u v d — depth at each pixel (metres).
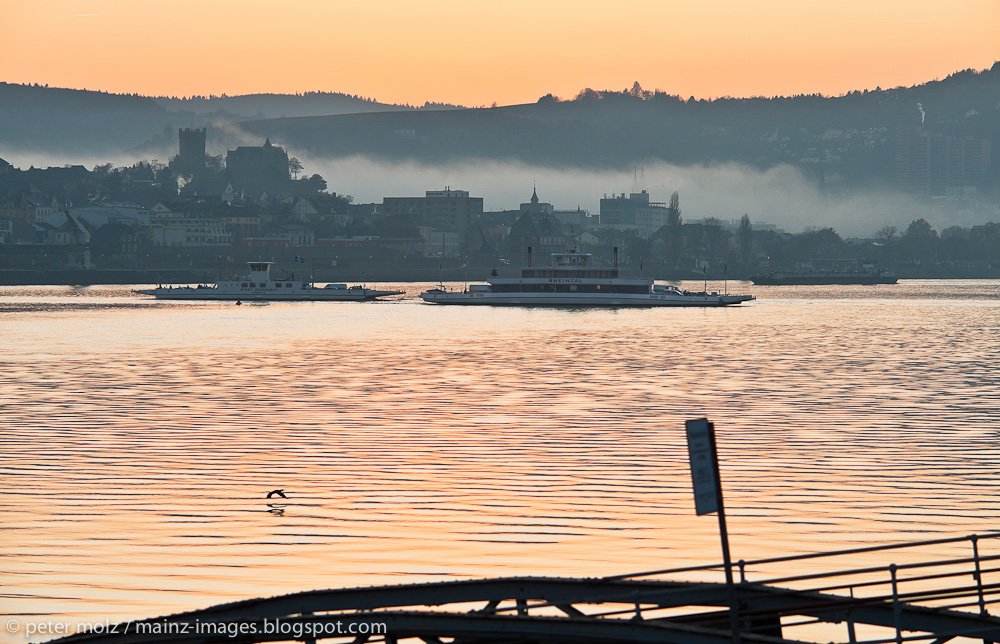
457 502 80.25
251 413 126.56
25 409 129.88
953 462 94.88
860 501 80.25
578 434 110.69
